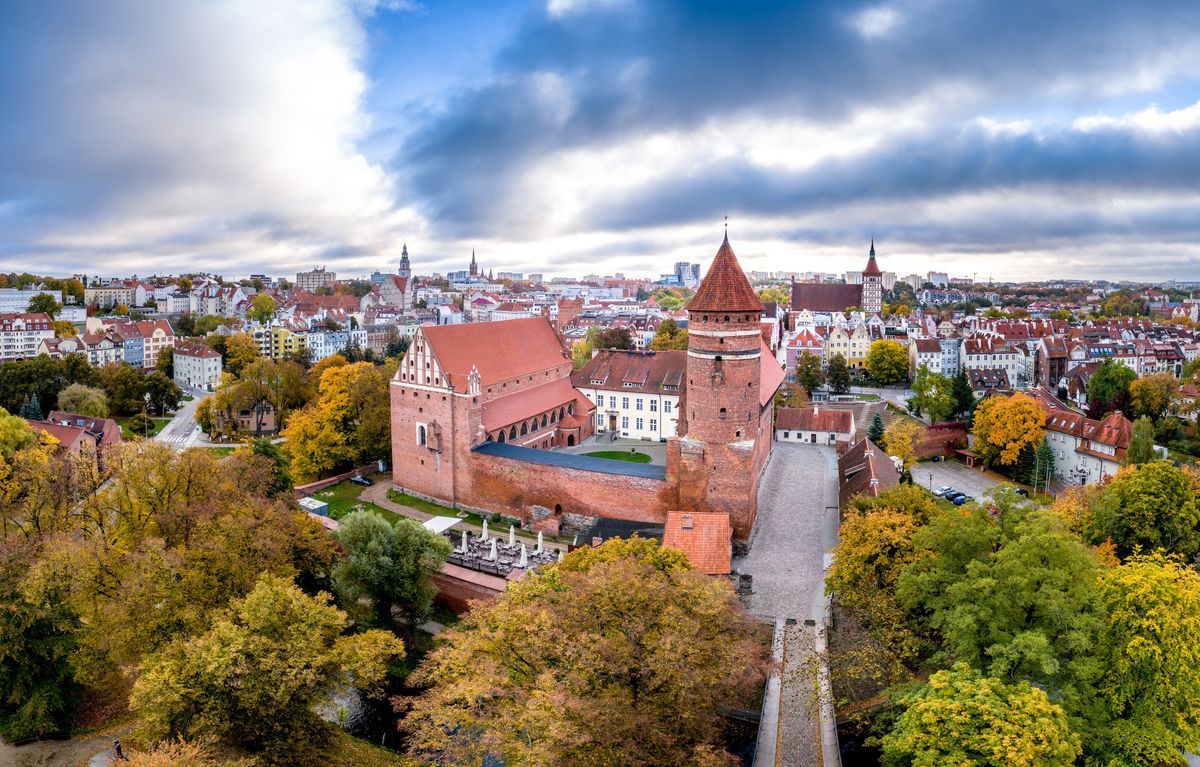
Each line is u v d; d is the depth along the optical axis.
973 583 44.81
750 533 78.00
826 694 52.06
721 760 39.91
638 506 82.31
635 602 46.09
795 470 103.06
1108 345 179.75
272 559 58.09
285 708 44.81
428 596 67.06
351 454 103.06
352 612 67.38
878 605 52.91
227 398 136.12
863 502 67.81
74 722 54.62
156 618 50.22
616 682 42.69
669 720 41.91
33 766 49.62
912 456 108.50
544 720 37.31
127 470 63.47
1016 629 44.28
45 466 69.00
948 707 36.78
